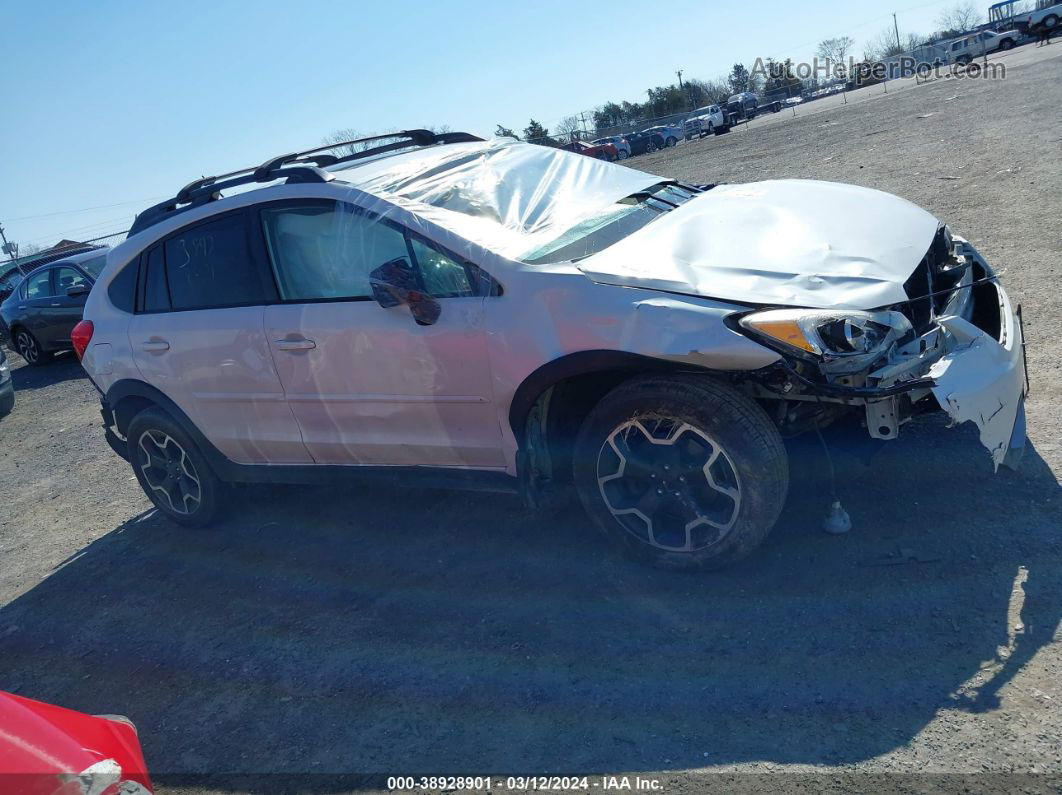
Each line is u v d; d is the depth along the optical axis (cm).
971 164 1069
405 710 309
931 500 362
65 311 1258
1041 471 368
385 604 384
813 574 331
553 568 377
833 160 1441
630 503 350
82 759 191
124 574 487
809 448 343
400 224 378
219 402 457
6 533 616
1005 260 656
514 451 364
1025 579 304
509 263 350
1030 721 245
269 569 446
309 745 304
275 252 421
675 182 496
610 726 277
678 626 319
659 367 320
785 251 342
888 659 280
